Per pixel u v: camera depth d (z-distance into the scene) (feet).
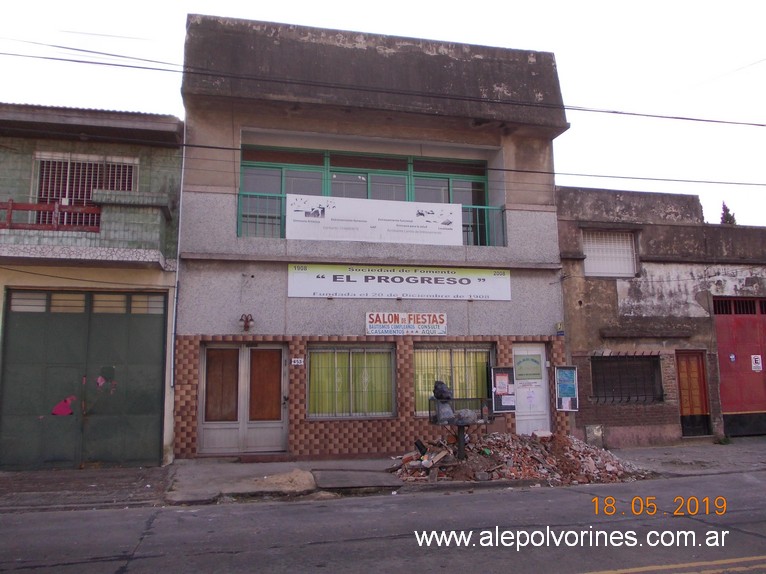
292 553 22.04
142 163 43.96
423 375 48.37
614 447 50.55
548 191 52.65
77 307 41.75
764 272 57.06
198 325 43.86
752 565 20.39
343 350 47.19
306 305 46.11
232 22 47.16
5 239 38.58
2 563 21.26
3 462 39.60
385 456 45.83
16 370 40.50
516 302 50.31
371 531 25.32
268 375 45.80
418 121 50.03
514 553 21.85
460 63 51.21
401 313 47.80
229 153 46.34
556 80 53.47
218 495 33.40
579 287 51.93
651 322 53.11
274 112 47.55
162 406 42.04
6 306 40.65
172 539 24.30
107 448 40.93
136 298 42.75
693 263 55.11
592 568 20.15
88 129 42.01
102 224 39.91
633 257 54.29
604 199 53.88
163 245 42.22
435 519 27.58
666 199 55.42
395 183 52.24
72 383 41.11
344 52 48.67
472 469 38.34
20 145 42.24
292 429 44.55
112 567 20.68
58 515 29.63
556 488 36.78
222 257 44.50
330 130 49.21
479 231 52.95
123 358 42.01
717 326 55.93
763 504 30.71
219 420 44.55
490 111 50.11
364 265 47.52
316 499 33.91
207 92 44.39
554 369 49.42
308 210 47.21
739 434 55.21
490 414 43.47
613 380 52.11
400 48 50.24
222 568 20.34
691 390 53.88
